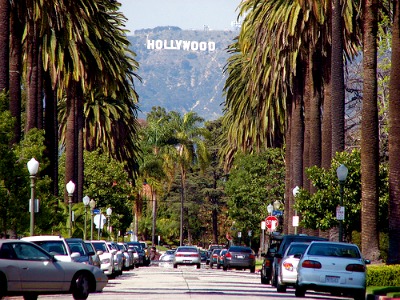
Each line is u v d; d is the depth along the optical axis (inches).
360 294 2311.8
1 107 2977.4
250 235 7519.7
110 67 4719.5
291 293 2645.2
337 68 3683.6
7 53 3125.0
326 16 4106.8
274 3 4685.0
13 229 3105.3
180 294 2395.4
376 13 3129.9
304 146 4709.6
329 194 3597.4
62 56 4126.5
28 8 3538.4
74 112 4857.3
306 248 2610.7
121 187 6491.1
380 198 3612.2
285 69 4712.1
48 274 2085.4
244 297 2293.3
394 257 2847.0
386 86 4224.9
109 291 2566.4
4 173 2957.7
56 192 4291.3
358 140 4840.1
